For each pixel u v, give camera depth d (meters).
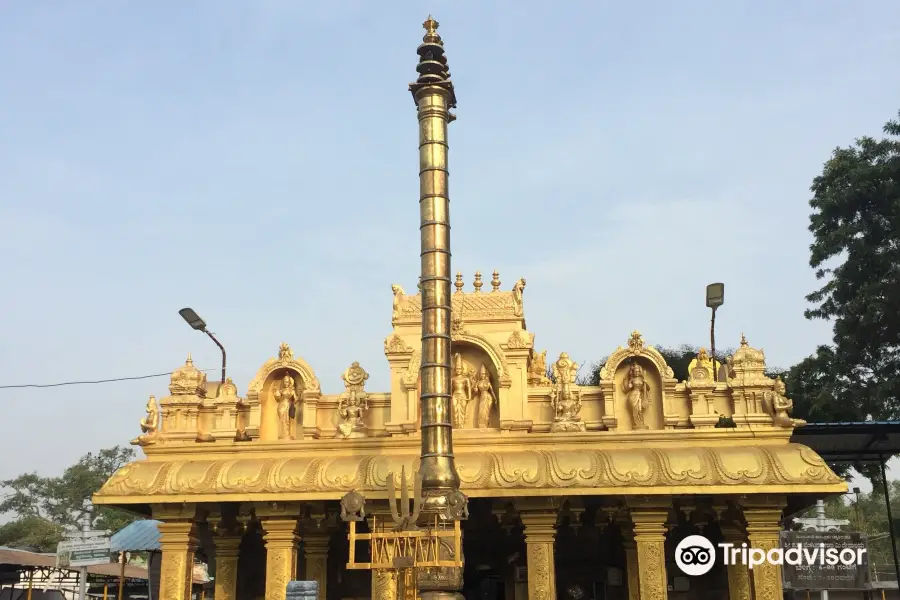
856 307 34.66
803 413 35.41
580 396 20.25
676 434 18.92
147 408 20.50
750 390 19.28
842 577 29.59
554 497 17.92
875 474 33.66
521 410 19.59
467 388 20.19
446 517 14.20
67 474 74.00
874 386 34.50
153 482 18.73
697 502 18.77
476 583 22.86
